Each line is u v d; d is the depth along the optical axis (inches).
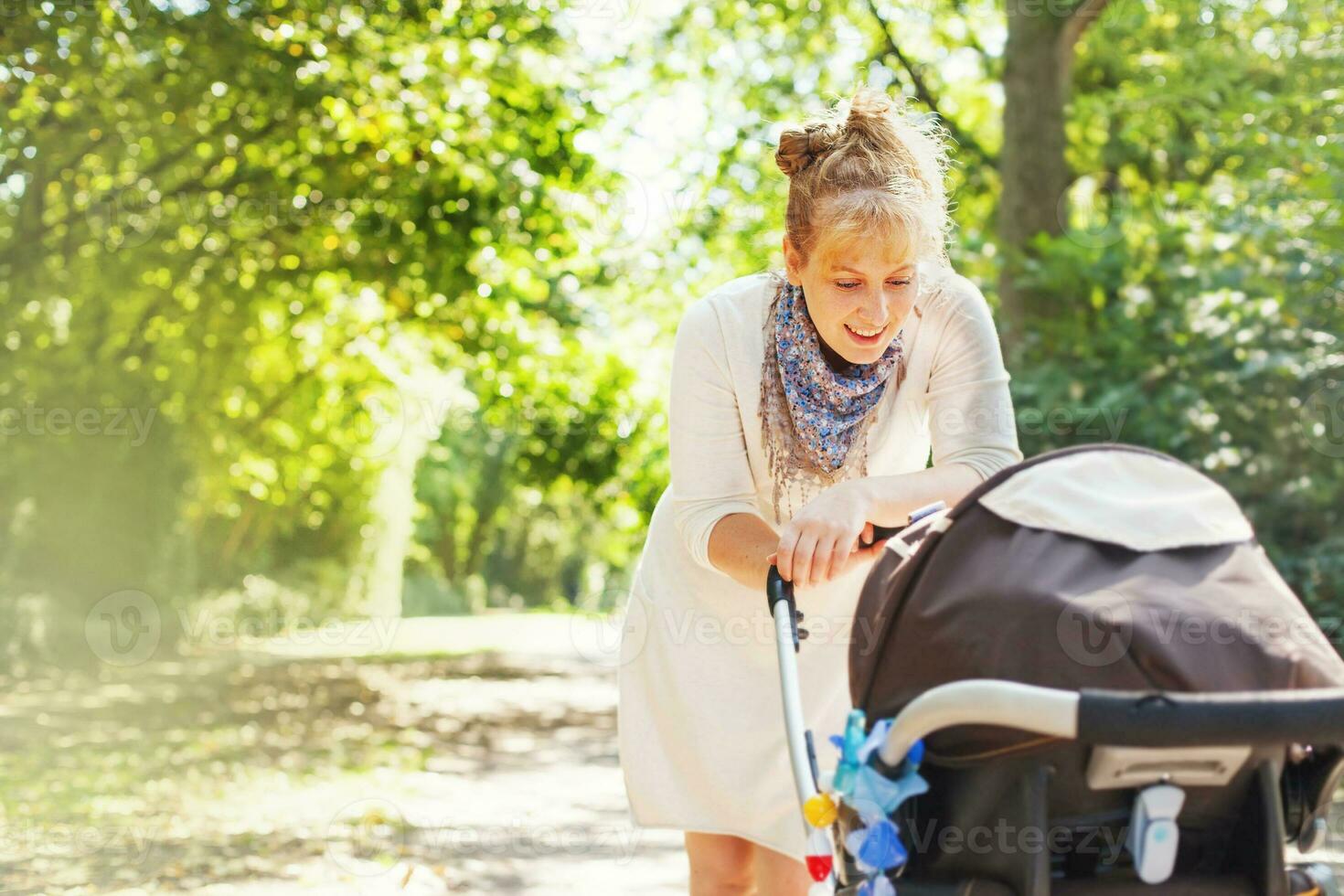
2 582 530.9
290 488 734.5
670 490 113.3
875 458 104.3
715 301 104.4
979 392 101.0
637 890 201.8
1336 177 284.5
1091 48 493.7
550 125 462.3
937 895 73.8
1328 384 288.7
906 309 93.7
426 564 1531.7
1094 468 78.0
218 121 410.3
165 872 208.1
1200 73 390.3
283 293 487.2
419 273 470.6
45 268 425.7
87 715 472.4
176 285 450.3
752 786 107.5
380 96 430.0
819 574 87.4
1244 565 74.9
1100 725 64.4
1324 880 75.2
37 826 249.0
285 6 397.1
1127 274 333.4
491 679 710.5
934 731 72.6
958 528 77.3
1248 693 65.1
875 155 92.0
